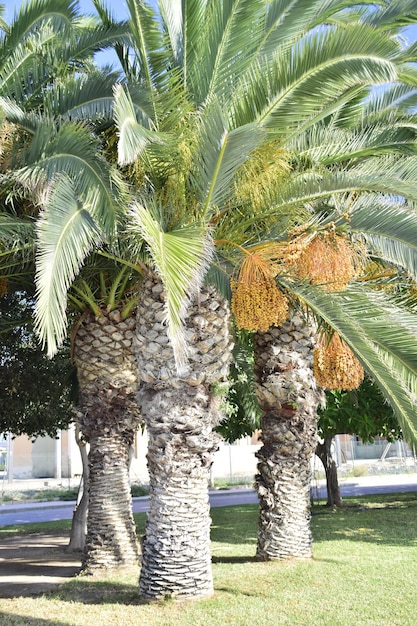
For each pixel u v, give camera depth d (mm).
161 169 7062
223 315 7555
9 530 17969
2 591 8492
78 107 7402
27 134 7234
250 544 11734
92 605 7152
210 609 6676
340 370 7875
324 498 23656
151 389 7461
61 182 6035
